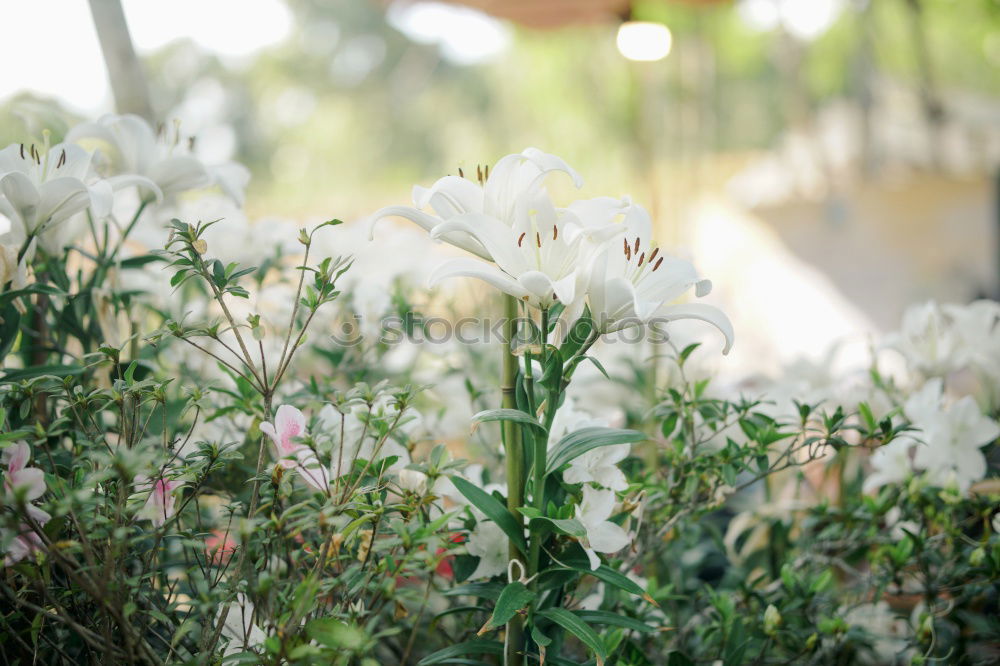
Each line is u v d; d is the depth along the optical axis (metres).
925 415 1.54
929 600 1.53
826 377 1.78
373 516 1.13
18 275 1.27
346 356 1.66
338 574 1.25
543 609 1.21
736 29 12.05
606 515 1.22
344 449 1.28
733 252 10.02
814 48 11.44
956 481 1.53
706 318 1.15
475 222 1.14
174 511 1.22
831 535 1.60
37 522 1.11
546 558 1.22
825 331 9.65
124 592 1.12
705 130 10.53
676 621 1.57
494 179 1.19
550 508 1.19
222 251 1.58
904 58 10.83
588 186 8.50
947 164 8.58
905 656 1.58
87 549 1.07
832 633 1.43
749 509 1.74
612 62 11.99
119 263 1.44
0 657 1.17
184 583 1.35
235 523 1.20
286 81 22.91
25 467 1.17
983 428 1.53
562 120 12.91
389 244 1.80
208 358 1.58
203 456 1.19
